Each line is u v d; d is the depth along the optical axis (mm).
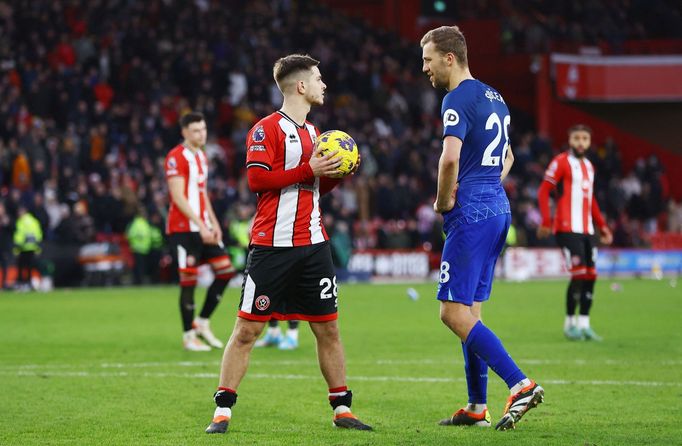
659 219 128375
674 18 146500
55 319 54906
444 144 22891
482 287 23922
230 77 112750
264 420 24953
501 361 22500
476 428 23703
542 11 151375
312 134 24078
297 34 125938
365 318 56594
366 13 152000
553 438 22266
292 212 23391
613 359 37281
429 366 35719
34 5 108375
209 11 123625
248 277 23516
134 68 104438
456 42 23688
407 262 102688
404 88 127438
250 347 23734
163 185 93250
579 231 44406
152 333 47562
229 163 105812
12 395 28953
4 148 89500
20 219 80562
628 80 140750
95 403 27516
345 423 23750
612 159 127312
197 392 29531
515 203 110250
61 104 96938
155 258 88562
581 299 44625
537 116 138250
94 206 88875
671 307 64062
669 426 23891
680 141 142500
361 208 105250
